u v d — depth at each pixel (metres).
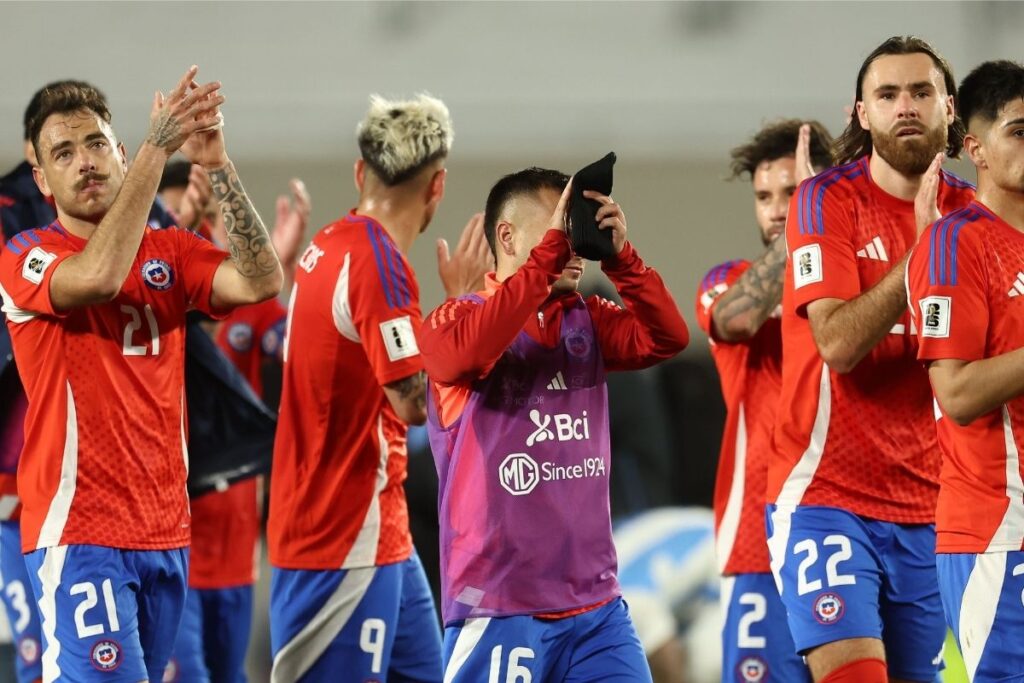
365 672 18.22
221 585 22.45
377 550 18.30
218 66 36.66
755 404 19.73
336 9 37.00
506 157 36.81
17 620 19.42
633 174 37.00
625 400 31.20
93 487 16.00
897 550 17.03
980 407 13.87
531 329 14.55
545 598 14.20
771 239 20.47
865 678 16.27
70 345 16.06
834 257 16.58
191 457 19.53
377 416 18.30
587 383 14.72
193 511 22.20
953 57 36.94
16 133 35.56
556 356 14.59
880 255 16.80
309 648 18.31
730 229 36.88
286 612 18.41
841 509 16.95
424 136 18.86
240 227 16.72
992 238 14.39
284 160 36.25
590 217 13.86
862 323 15.73
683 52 37.66
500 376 14.45
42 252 15.93
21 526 16.28
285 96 36.69
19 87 36.00
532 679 14.16
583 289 31.83
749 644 19.59
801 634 16.83
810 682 19.61
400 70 37.09
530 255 13.78
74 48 36.34
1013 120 14.32
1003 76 14.50
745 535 19.70
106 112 16.81
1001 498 14.17
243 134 36.31
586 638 14.44
